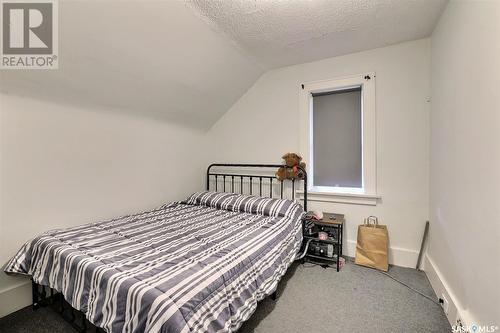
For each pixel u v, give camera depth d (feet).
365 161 8.02
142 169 8.05
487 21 3.69
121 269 3.78
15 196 5.24
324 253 7.82
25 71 4.96
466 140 4.42
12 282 5.30
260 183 9.79
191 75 7.67
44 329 4.80
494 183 3.43
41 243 4.93
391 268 7.43
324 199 8.69
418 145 7.34
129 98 7.06
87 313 3.71
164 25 5.78
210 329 3.26
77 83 5.76
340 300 5.74
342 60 8.30
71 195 6.19
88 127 6.48
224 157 10.75
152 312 3.00
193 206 8.86
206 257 4.34
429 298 5.82
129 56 5.97
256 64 8.92
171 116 8.84
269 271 5.04
